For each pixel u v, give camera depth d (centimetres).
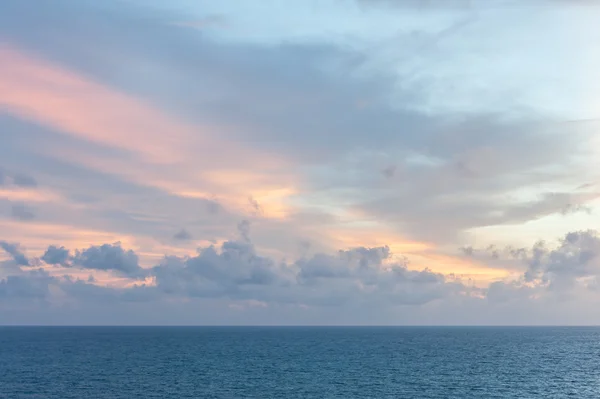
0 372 12262
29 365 13925
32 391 9438
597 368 13512
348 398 8788
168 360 15662
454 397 8931
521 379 11219
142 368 13275
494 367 13688
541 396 9100
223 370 12875
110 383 10450
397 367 13662
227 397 8869
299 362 15138
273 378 11306
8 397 8838
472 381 10869
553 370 12988
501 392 9475
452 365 14225
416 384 10400
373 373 12262
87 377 11381
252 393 9281
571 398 8944
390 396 9000
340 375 11862
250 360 15788
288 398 8788
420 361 15475
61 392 9338
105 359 15850
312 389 9725
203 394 9156
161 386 10056
